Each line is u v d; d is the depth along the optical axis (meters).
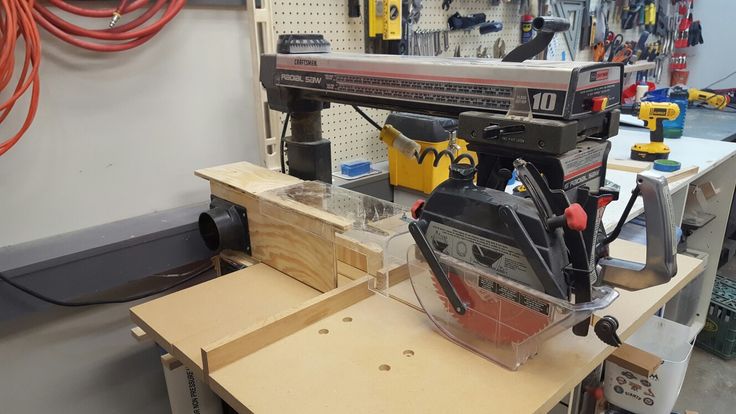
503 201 0.72
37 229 1.16
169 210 1.37
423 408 0.68
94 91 1.17
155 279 1.38
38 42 1.00
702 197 2.10
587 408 1.50
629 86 2.82
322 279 1.02
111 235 1.19
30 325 1.21
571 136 0.67
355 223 0.98
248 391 0.72
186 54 1.30
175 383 1.19
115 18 1.13
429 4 1.79
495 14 2.08
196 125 1.37
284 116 1.50
